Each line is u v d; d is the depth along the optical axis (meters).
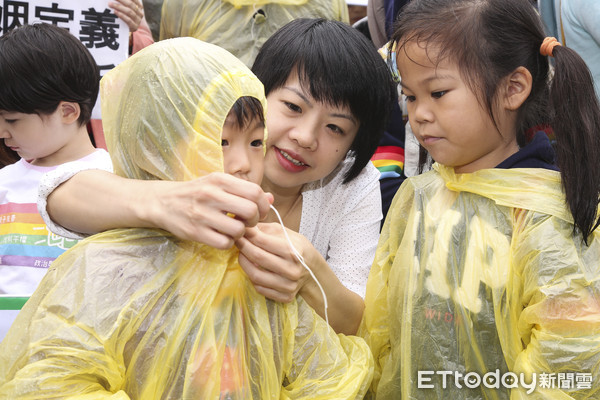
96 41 2.52
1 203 2.03
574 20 2.39
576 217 1.41
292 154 1.64
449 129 1.48
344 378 1.42
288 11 2.56
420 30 1.48
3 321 1.92
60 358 1.21
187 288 1.32
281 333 1.42
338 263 1.92
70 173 1.47
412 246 1.59
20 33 1.96
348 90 1.62
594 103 1.47
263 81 1.69
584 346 1.36
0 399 1.20
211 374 1.28
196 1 2.62
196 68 1.33
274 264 1.37
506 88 1.51
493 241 1.48
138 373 1.27
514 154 1.53
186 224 1.26
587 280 1.38
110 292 1.27
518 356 1.44
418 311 1.53
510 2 1.52
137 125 1.34
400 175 2.57
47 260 1.97
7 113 1.94
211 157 1.31
